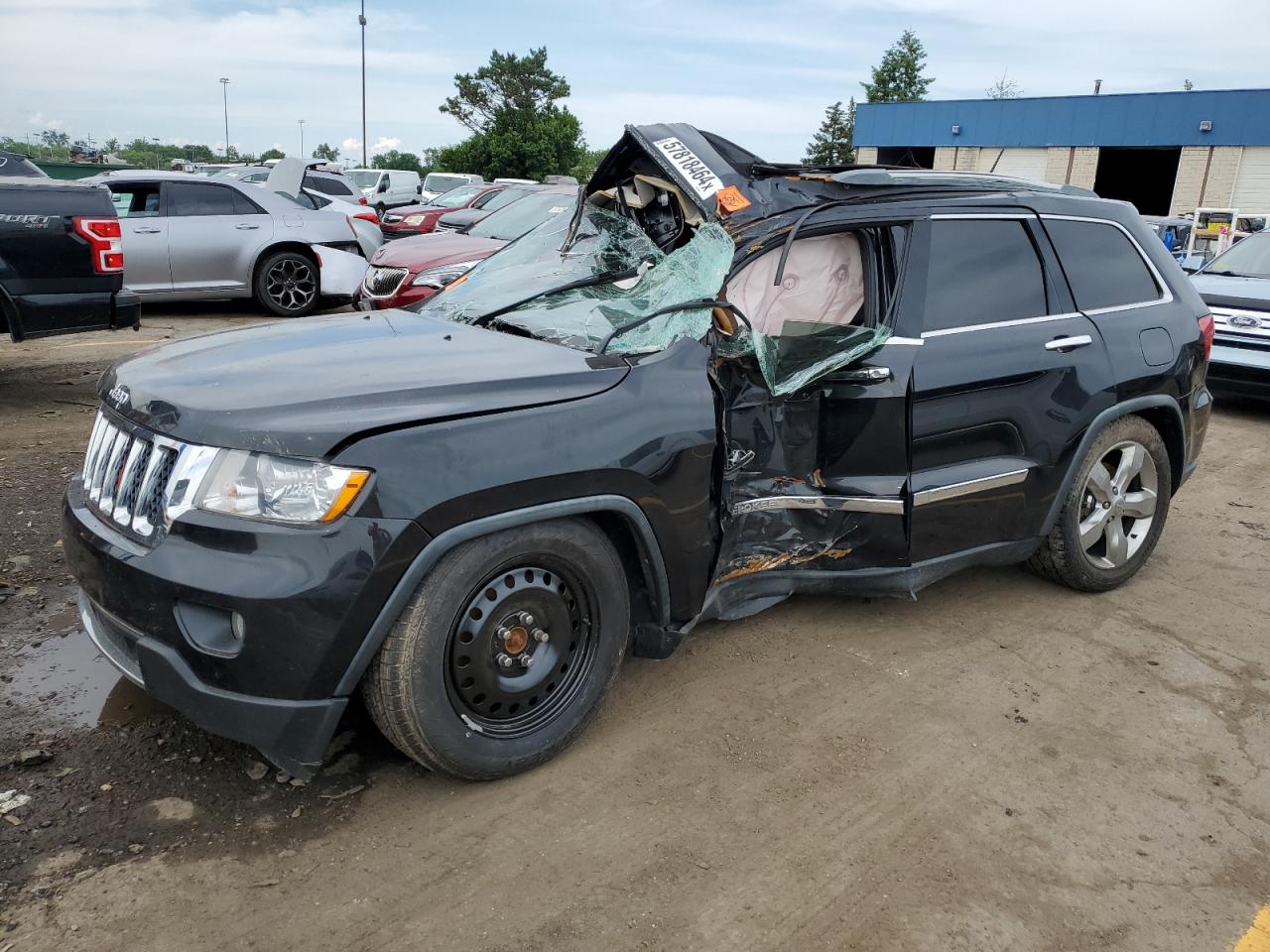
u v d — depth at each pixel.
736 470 3.40
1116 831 2.81
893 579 3.72
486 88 58.31
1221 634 4.14
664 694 3.43
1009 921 2.43
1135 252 4.47
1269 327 7.71
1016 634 4.05
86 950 2.18
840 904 2.46
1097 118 31.59
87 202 6.61
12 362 8.62
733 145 3.75
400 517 2.42
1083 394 4.02
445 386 2.67
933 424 3.61
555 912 2.38
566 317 3.41
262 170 23.17
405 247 9.22
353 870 2.49
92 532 2.68
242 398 2.57
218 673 2.42
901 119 35.50
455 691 2.69
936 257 3.72
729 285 3.37
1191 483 6.42
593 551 2.87
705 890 2.48
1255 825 2.87
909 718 3.36
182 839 2.56
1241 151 29.34
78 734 2.99
